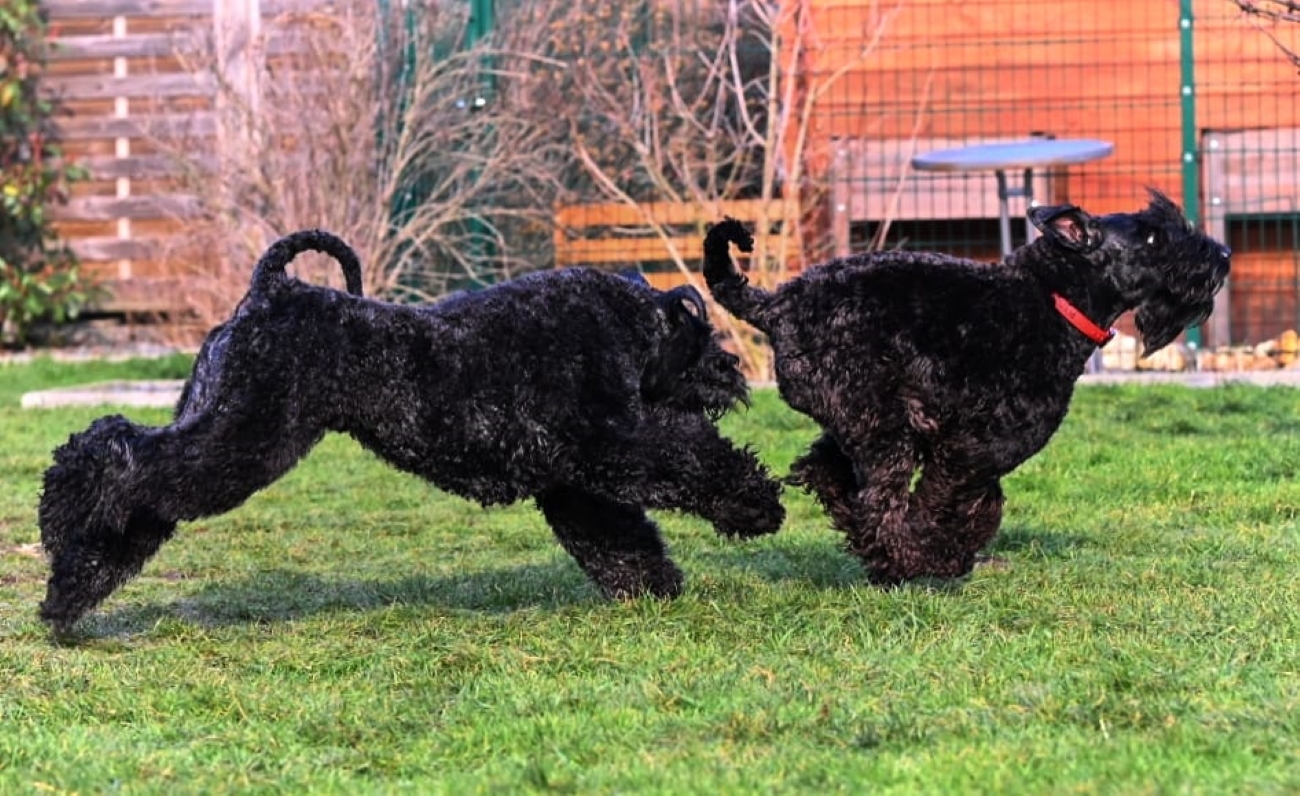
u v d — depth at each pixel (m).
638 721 5.12
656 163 14.15
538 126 14.87
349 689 5.66
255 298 6.24
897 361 6.41
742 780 4.50
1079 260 6.53
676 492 6.48
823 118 14.95
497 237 15.00
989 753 4.66
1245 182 14.70
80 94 16.98
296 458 6.22
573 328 6.44
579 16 14.85
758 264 13.95
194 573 7.77
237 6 15.19
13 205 16.78
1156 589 6.66
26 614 6.86
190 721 5.36
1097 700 5.12
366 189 14.73
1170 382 12.93
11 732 5.23
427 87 14.59
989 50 14.95
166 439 6.09
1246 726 4.86
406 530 8.73
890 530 6.57
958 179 14.88
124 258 17.20
